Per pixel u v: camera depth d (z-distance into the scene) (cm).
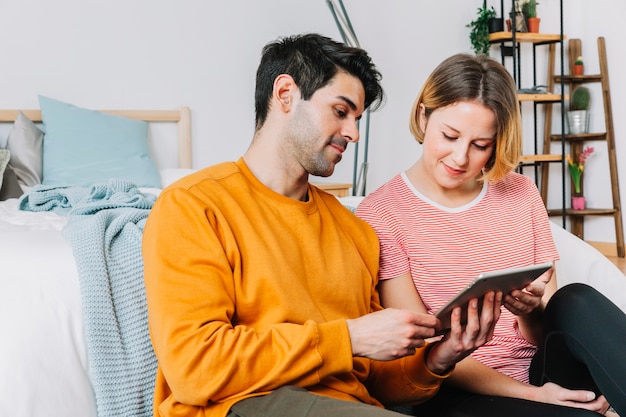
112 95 352
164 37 363
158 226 105
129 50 355
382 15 438
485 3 466
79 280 130
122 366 126
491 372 132
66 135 316
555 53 506
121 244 141
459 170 136
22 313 123
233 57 385
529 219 146
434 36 460
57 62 338
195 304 99
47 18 334
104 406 122
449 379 134
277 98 114
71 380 122
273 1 395
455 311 109
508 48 491
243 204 113
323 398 94
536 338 140
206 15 374
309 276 114
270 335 100
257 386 97
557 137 497
